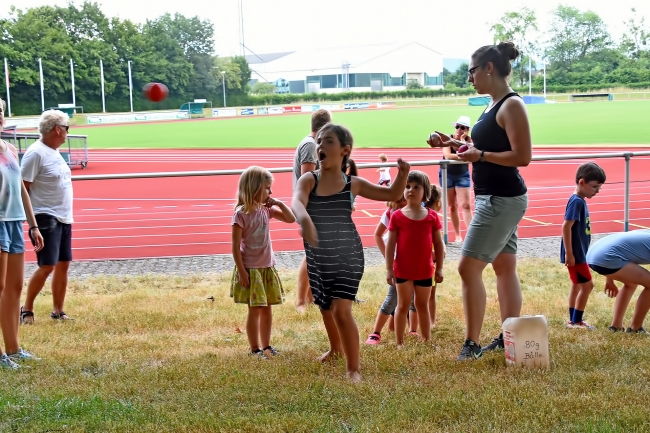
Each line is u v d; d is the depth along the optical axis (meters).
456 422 3.60
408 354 5.14
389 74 114.25
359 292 7.84
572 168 21.38
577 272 6.14
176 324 6.62
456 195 11.06
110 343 5.86
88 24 84.94
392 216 5.69
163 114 73.38
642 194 16.19
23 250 5.36
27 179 6.63
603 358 4.86
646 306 5.84
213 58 93.06
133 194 18.66
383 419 3.61
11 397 4.02
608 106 64.50
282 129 50.47
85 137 28.75
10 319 5.30
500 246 5.14
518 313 5.33
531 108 65.06
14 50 78.50
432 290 6.25
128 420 3.65
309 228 4.00
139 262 10.52
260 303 5.46
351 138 4.55
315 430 3.49
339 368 4.77
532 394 3.97
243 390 4.18
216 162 30.08
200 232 13.32
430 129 43.91
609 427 3.40
